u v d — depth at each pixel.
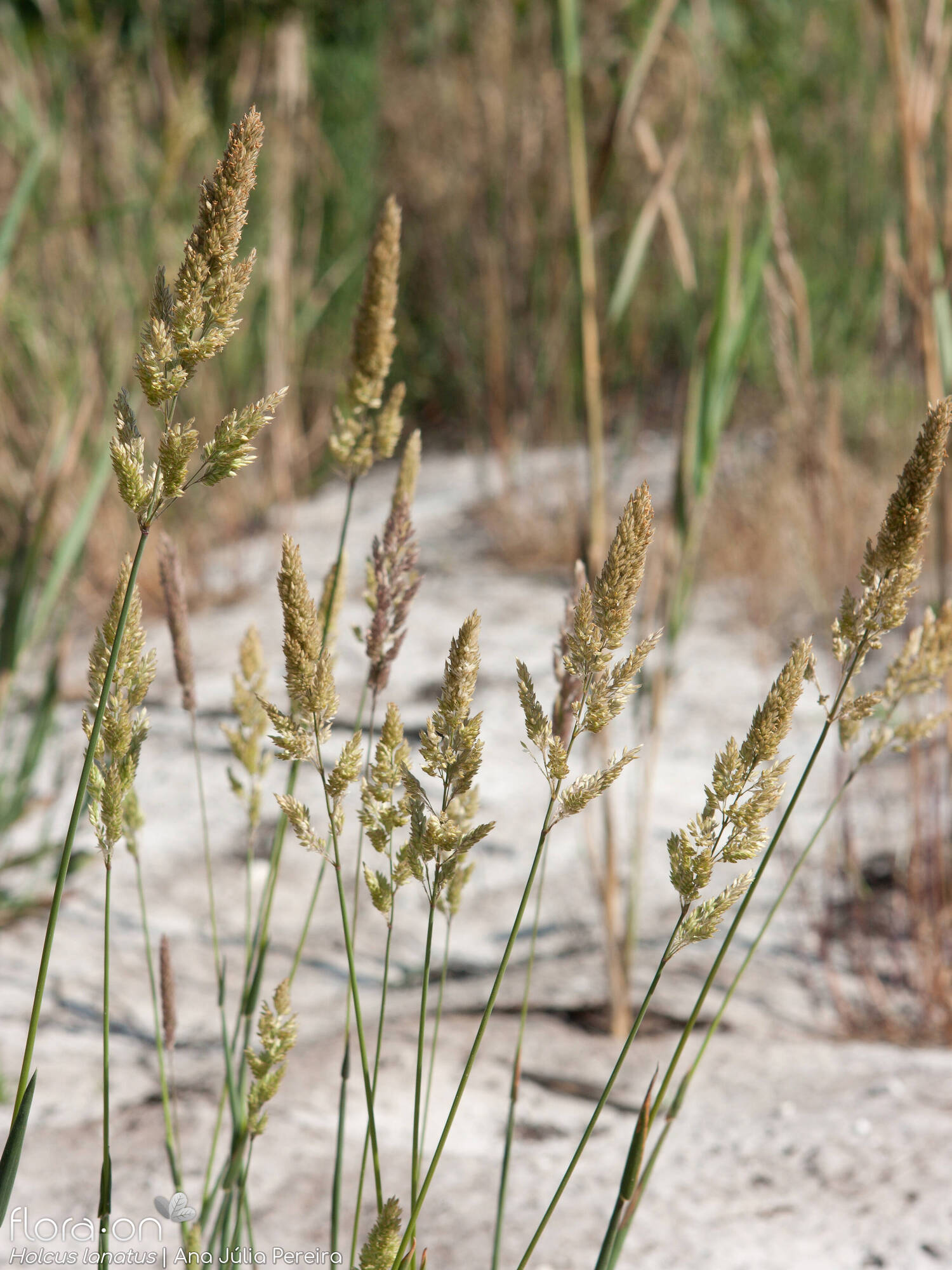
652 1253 1.43
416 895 2.73
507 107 5.64
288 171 4.80
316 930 2.52
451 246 6.20
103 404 3.88
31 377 4.28
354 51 6.78
